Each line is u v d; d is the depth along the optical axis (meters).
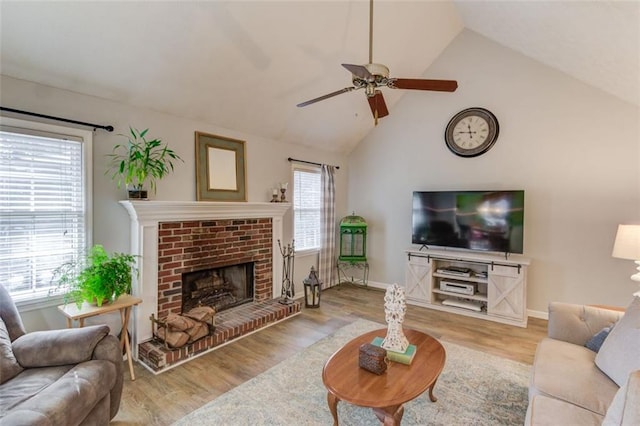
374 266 5.57
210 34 2.84
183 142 3.52
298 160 4.93
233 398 2.35
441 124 4.80
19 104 2.44
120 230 3.00
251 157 4.27
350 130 5.25
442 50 4.66
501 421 2.09
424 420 2.10
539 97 4.03
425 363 2.05
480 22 4.00
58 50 2.42
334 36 3.47
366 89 2.45
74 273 2.64
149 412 2.19
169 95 3.20
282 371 2.73
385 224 5.44
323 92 4.13
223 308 3.92
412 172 5.11
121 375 2.07
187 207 3.29
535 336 3.48
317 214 5.39
